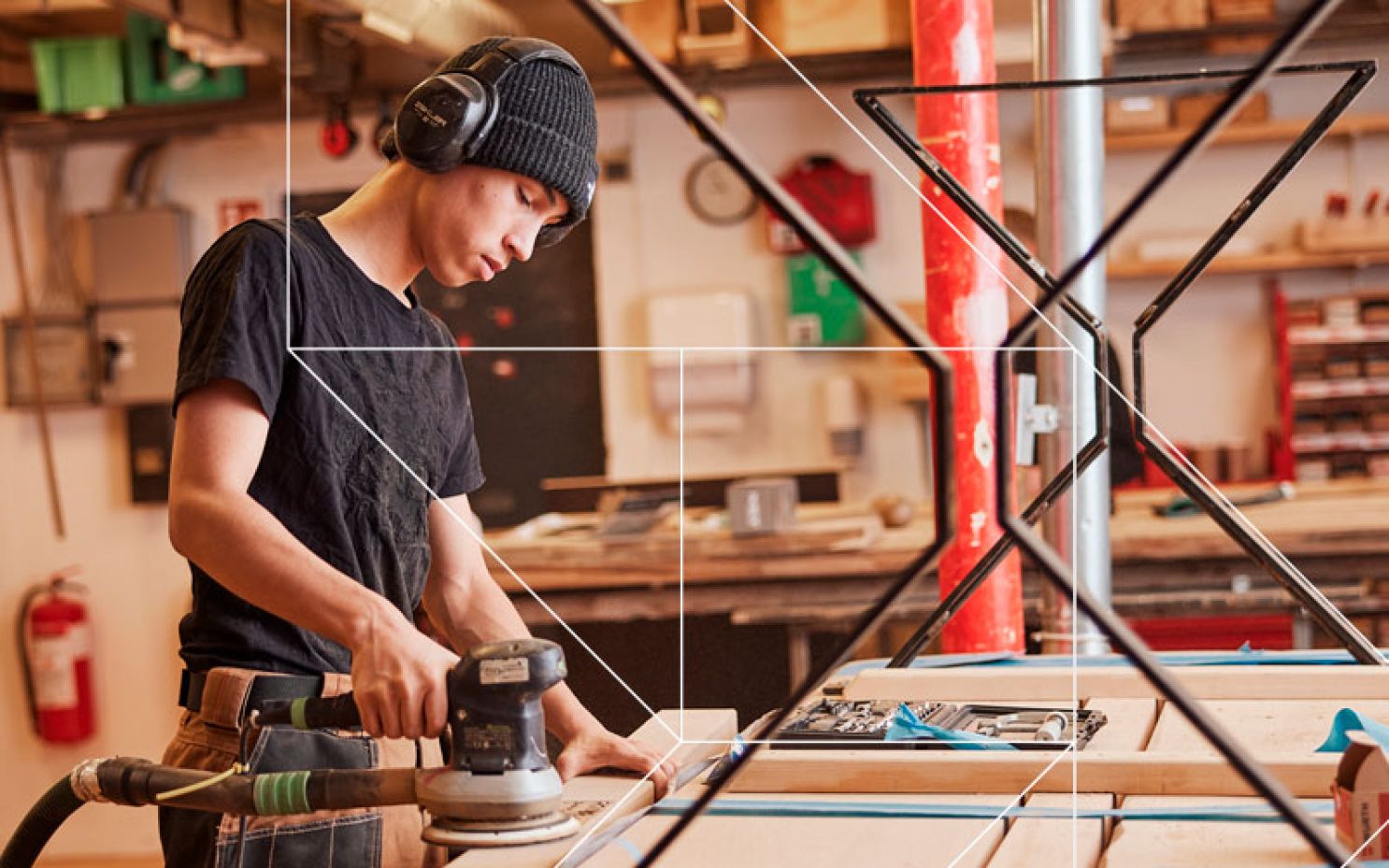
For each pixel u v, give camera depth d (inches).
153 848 201.6
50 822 46.8
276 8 170.6
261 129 208.4
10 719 209.9
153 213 203.2
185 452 49.1
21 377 206.4
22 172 210.2
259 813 44.5
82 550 211.3
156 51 197.5
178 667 210.8
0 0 189.3
